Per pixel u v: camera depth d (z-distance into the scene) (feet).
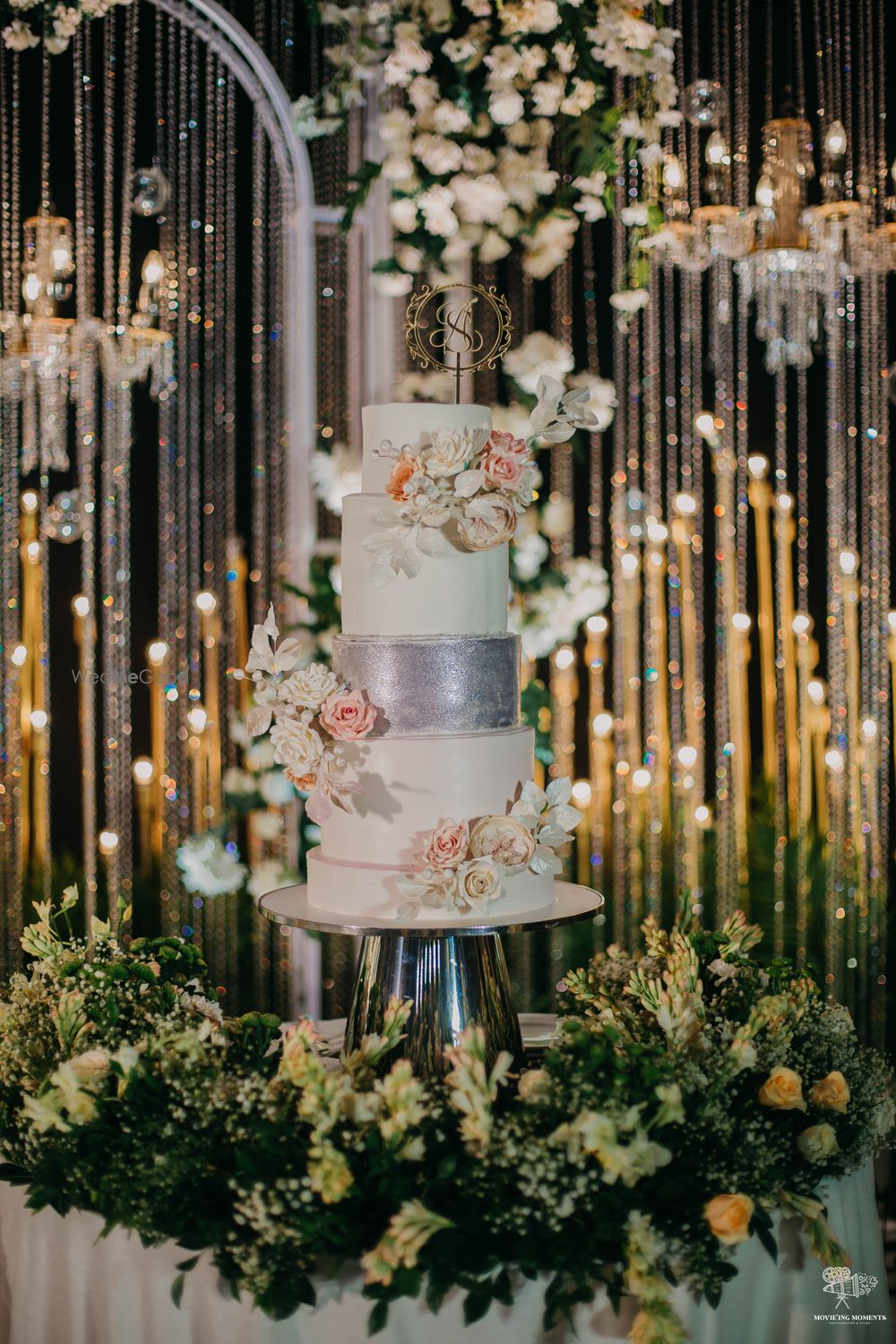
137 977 9.20
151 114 16.98
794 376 17.83
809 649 17.12
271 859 17.04
